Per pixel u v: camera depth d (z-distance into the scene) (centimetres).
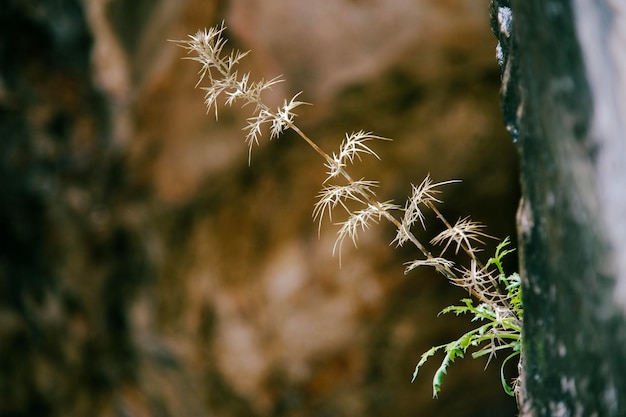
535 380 101
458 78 491
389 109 502
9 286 632
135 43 558
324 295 514
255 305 533
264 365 537
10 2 577
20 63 588
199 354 559
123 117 572
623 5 75
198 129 545
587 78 82
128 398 604
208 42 160
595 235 82
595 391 84
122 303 592
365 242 500
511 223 501
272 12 507
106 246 595
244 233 538
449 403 512
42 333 629
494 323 149
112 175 585
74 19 573
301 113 514
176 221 566
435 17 480
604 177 79
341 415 524
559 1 86
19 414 645
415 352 510
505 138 492
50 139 596
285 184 523
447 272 154
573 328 89
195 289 557
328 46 502
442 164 496
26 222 615
